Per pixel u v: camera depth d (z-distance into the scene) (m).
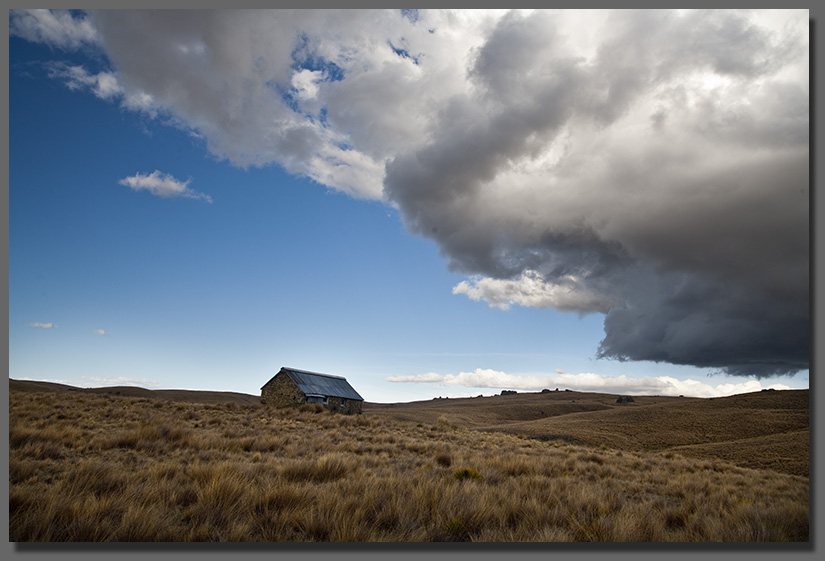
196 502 8.29
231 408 35.88
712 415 85.94
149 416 24.95
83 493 7.90
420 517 7.73
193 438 16.81
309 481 10.52
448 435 31.45
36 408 23.02
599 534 7.64
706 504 11.00
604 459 22.62
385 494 8.91
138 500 7.78
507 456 19.45
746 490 15.14
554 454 23.69
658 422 84.75
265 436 19.42
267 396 58.88
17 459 11.41
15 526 6.37
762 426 74.19
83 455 13.33
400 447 20.81
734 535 8.13
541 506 8.89
